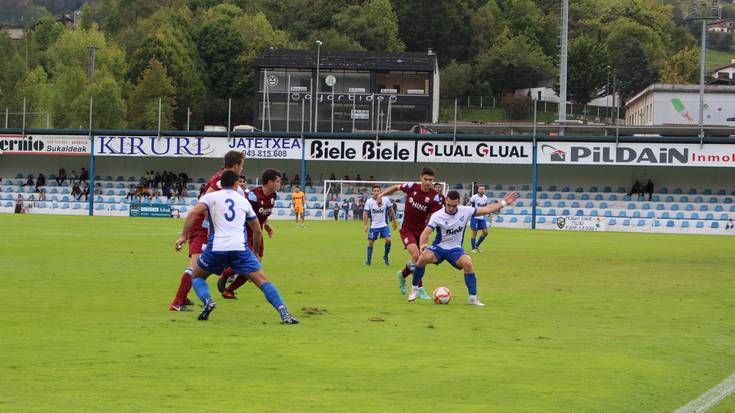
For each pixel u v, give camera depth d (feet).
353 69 410.72
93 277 84.58
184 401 34.32
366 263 107.45
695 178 270.67
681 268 111.14
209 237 55.62
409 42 572.51
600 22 655.76
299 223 229.66
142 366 40.93
